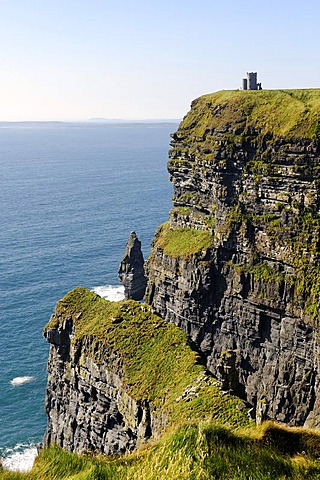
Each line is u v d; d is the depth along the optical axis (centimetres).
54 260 18162
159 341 6091
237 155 9788
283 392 8812
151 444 3039
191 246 10619
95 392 6400
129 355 6041
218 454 2478
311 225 8656
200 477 2339
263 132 9588
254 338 9450
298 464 2498
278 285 8962
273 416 8875
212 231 10562
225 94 11444
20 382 10838
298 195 8900
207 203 10988
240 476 2361
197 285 10131
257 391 9325
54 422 7300
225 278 9894
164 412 5053
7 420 9744
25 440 9212
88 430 6469
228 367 5378
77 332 6825
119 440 5947
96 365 6281
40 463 3084
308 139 8769
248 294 9431
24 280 16138
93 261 18125
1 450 8956
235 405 4722
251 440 2675
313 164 8738
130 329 6406
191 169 11500
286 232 8975
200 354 6091
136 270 13950
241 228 9638
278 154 9169
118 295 14975
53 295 14988
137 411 5425
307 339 8550
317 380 8300
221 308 9988
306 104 9656
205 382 5172
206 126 11094
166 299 11150
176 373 5522
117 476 2622
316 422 7962
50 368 7325
